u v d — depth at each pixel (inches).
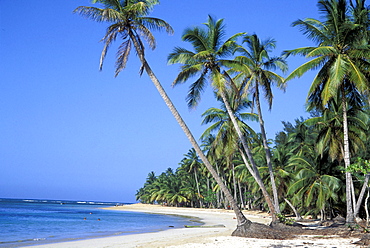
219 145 1211.2
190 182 3969.0
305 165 1341.0
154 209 4089.6
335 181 1203.2
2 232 1246.9
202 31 955.3
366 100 968.3
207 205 4052.7
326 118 1112.8
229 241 757.9
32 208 4237.2
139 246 775.1
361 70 895.1
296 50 929.5
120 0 807.1
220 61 950.4
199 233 1125.7
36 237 1099.9
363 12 879.1
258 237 808.3
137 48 807.1
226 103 1004.6
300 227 930.1
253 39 1086.4
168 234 1125.1
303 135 1668.3
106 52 775.1
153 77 828.6
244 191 3250.5
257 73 1075.9
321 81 919.7
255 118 1206.9
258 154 1828.2
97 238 1031.6
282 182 1569.9
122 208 4820.4
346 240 737.6
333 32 923.4
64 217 2368.4
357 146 1100.5
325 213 1589.6
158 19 802.8
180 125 836.0
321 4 916.0
